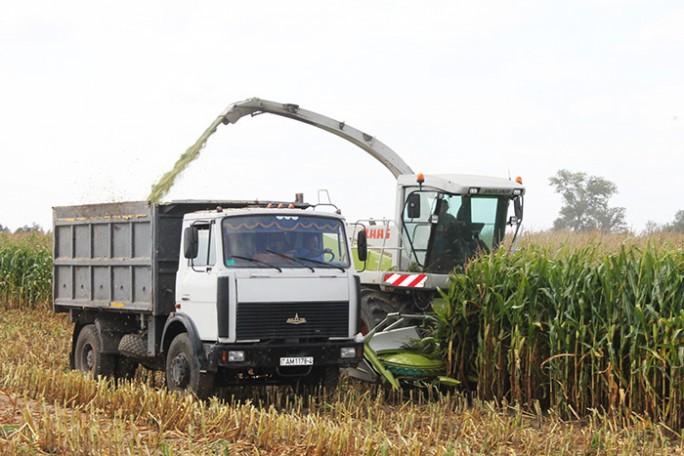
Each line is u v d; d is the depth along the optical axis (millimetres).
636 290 11102
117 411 9844
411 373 12867
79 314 15383
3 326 20594
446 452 8508
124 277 13703
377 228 15586
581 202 41156
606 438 9438
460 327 13062
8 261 26375
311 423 9375
